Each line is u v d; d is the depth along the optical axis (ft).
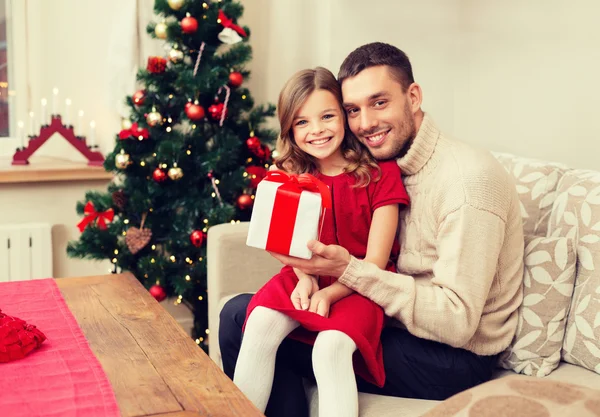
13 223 10.25
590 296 5.41
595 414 3.97
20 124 10.32
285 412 5.24
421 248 5.60
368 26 9.65
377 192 5.69
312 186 5.15
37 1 10.74
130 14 9.65
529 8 8.71
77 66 10.65
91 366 4.15
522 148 8.95
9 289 5.79
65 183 10.44
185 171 9.16
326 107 5.70
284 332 5.11
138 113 9.12
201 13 9.00
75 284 5.99
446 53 9.92
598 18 7.79
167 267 9.09
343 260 5.15
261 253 7.61
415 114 5.73
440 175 5.46
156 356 4.35
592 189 5.86
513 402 4.13
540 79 8.62
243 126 9.49
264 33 10.32
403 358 5.24
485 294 5.15
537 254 5.70
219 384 3.95
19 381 3.90
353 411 4.69
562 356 5.60
